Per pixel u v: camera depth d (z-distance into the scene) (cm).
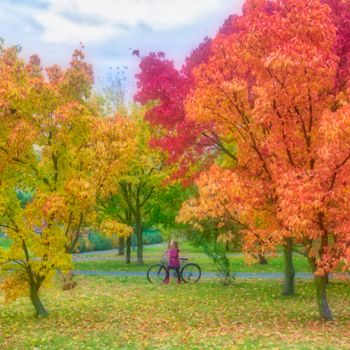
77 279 2400
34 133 1216
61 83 1370
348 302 1577
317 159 1121
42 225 1313
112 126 1324
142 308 1541
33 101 1267
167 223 3272
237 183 1102
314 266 1241
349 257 1012
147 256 4297
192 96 1261
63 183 1333
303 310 1434
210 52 1700
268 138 1152
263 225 1267
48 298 1800
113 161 1330
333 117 923
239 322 1274
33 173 1338
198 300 1680
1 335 1168
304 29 1075
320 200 1021
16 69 1298
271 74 1111
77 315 1430
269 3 1395
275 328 1170
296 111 1142
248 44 1118
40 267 1321
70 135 1327
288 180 1032
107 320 1346
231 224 2044
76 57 1404
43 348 1021
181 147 1747
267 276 2383
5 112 1216
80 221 1380
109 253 4825
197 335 1115
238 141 1272
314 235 1085
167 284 2152
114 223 1366
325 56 1081
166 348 986
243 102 1180
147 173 2964
